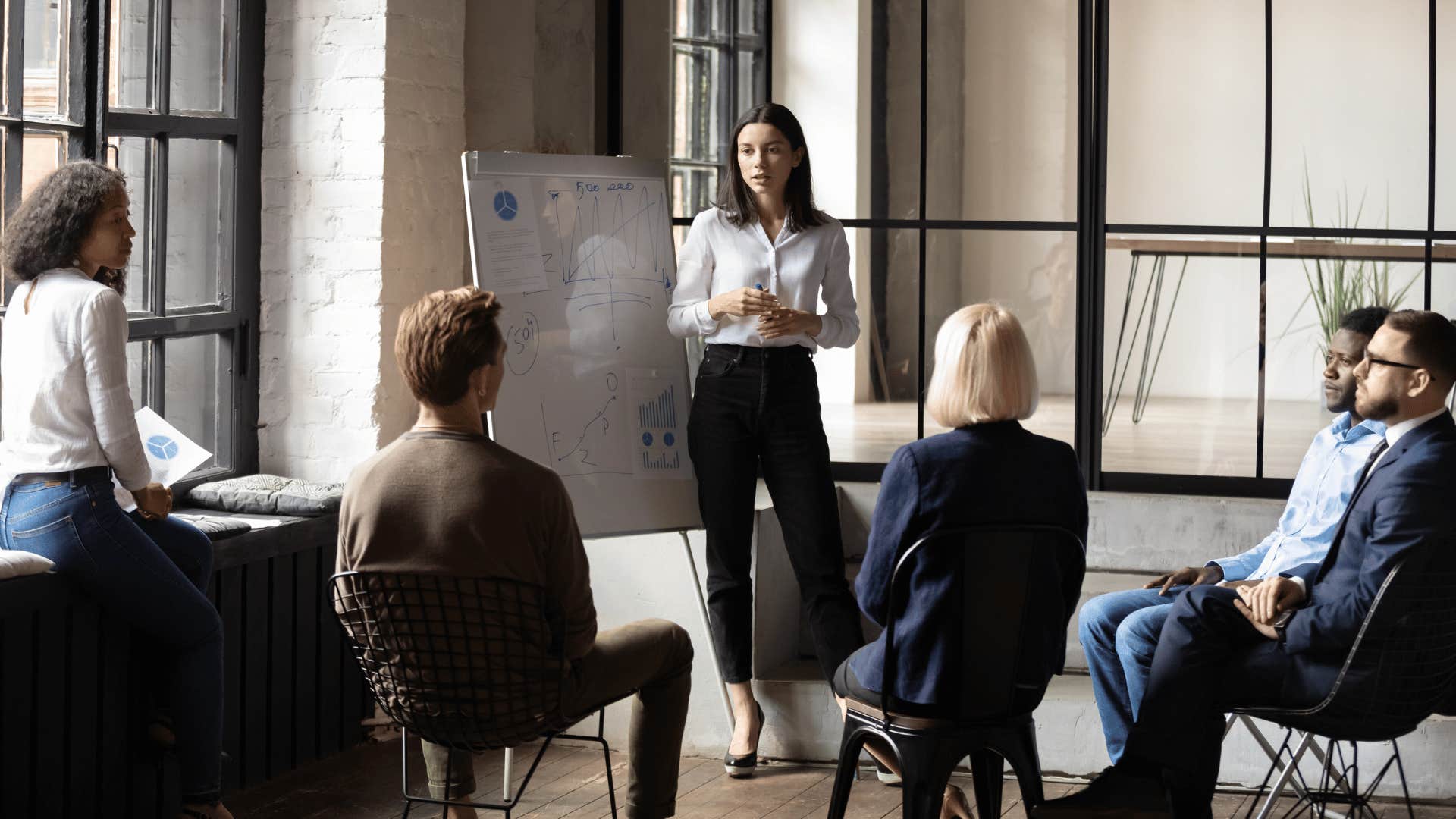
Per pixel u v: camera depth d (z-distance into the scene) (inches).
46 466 115.0
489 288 142.9
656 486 150.8
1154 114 199.6
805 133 198.7
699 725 160.4
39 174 136.0
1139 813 107.5
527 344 144.6
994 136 196.7
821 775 152.4
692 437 150.6
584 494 146.1
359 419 164.4
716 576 153.1
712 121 197.8
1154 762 112.1
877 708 108.7
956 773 148.3
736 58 197.6
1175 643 113.1
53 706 118.5
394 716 103.0
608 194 152.4
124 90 146.9
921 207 198.2
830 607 149.9
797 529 149.3
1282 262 196.2
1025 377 103.0
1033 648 105.0
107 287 117.6
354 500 100.5
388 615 98.9
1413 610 106.1
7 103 132.0
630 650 110.5
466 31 180.4
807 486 148.3
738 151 147.9
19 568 112.5
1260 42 196.9
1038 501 103.0
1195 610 113.2
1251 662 112.0
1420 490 106.2
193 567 129.8
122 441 115.7
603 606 163.8
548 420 145.0
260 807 139.3
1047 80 195.6
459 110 176.7
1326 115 197.3
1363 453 122.6
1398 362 109.6
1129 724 128.6
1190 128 198.5
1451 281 194.1
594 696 107.2
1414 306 195.2
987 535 102.5
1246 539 171.8
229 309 163.8
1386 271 195.2
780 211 150.3
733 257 149.9
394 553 98.6
